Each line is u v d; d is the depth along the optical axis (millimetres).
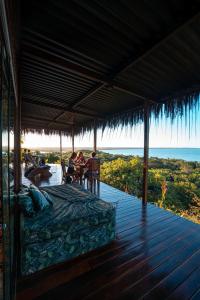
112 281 1686
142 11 1654
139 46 2186
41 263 1803
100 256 2064
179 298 1519
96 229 2197
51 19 1784
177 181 9289
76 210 2246
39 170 6980
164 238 2510
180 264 1949
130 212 3551
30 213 2008
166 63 2555
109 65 2668
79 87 3656
